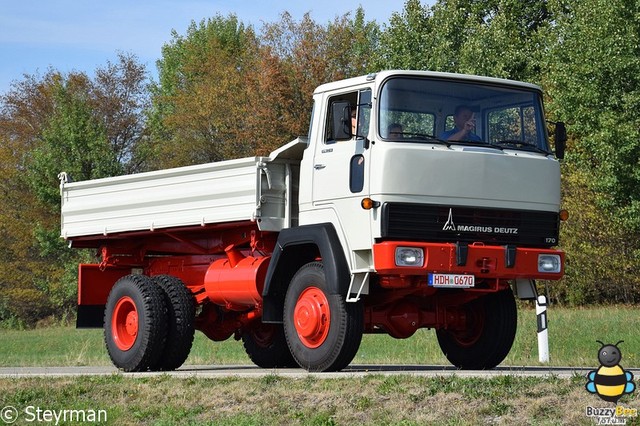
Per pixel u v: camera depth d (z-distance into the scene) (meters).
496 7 51.50
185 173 14.26
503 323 13.16
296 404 9.80
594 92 33.03
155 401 10.75
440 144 11.71
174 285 14.44
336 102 11.66
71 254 55.31
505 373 10.93
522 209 12.09
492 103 12.21
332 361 11.85
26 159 61.16
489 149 11.98
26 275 57.94
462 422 8.62
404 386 9.78
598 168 33.34
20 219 58.88
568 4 40.84
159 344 14.09
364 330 13.13
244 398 10.27
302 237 12.26
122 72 65.12
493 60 42.75
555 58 36.03
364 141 11.66
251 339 16.09
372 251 11.42
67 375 12.88
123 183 15.34
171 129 60.41
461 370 12.73
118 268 16.80
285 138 53.66
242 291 13.58
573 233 36.84
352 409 9.37
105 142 55.34
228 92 56.50
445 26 44.84
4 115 67.31
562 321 26.94
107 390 11.45
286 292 12.79
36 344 31.02
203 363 18.25
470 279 11.62
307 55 54.34
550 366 15.00
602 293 39.19
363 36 56.28
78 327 16.39
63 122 55.53
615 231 35.81
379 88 11.68
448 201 11.60
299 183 12.85
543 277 12.10
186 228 14.41
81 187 16.12
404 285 11.69
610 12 32.94
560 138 12.58
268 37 56.72
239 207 13.33
